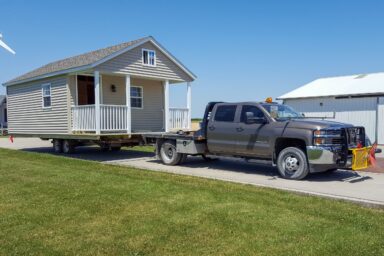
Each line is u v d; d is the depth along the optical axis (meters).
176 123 17.19
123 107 14.71
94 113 13.98
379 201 6.59
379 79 25.03
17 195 7.11
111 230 5.09
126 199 6.70
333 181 8.87
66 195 7.04
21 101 18.08
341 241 4.63
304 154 8.91
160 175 9.40
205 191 7.34
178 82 17.86
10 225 5.32
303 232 4.95
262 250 4.40
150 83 17.88
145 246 4.54
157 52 16.34
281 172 9.28
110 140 14.09
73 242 4.68
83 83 16.70
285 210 5.96
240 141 10.14
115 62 14.60
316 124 8.80
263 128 9.60
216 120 10.77
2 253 4.36
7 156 14.21
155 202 6.47
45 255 4.30
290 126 9.09
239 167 11.34
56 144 16.67
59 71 15.05
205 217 5.60
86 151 17.25
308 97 24.70
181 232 4.98
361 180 9.02
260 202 6.48
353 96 22.92
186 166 11.64
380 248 4.44
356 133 9.02
